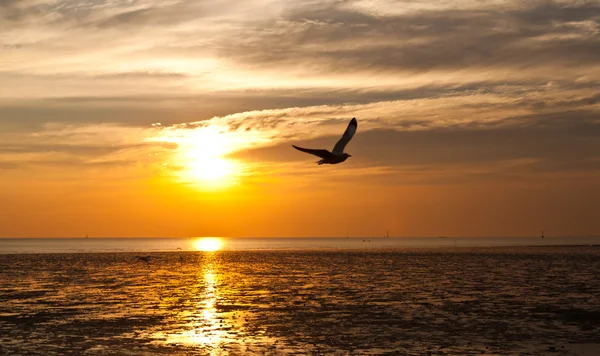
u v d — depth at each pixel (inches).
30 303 1914.4
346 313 1659.7
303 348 1190.3
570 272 3265.3
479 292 2190.0
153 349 1186.6
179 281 2802.7
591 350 1158.3
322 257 5802.2
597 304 1809.8
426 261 4761.3
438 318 1555.1
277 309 1749.5
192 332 1368.1
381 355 1126.4
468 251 7519.7
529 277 2918.3
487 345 1208.8
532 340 1255.5
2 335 1338.6
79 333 1359.5
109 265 4301.2
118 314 1652.3
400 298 2016.5
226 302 1924.2
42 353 1154.0
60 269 3786.9
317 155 663.8
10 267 3983.8
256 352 1155.9
